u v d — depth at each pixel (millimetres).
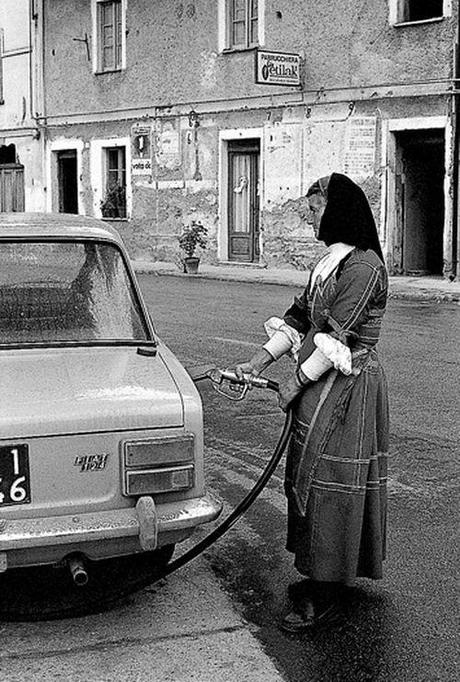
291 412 4160
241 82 21703
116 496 3814
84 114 26141
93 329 4645
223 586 4594
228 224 22703
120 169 25562
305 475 4016
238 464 6566
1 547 3600
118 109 25000
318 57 19875
